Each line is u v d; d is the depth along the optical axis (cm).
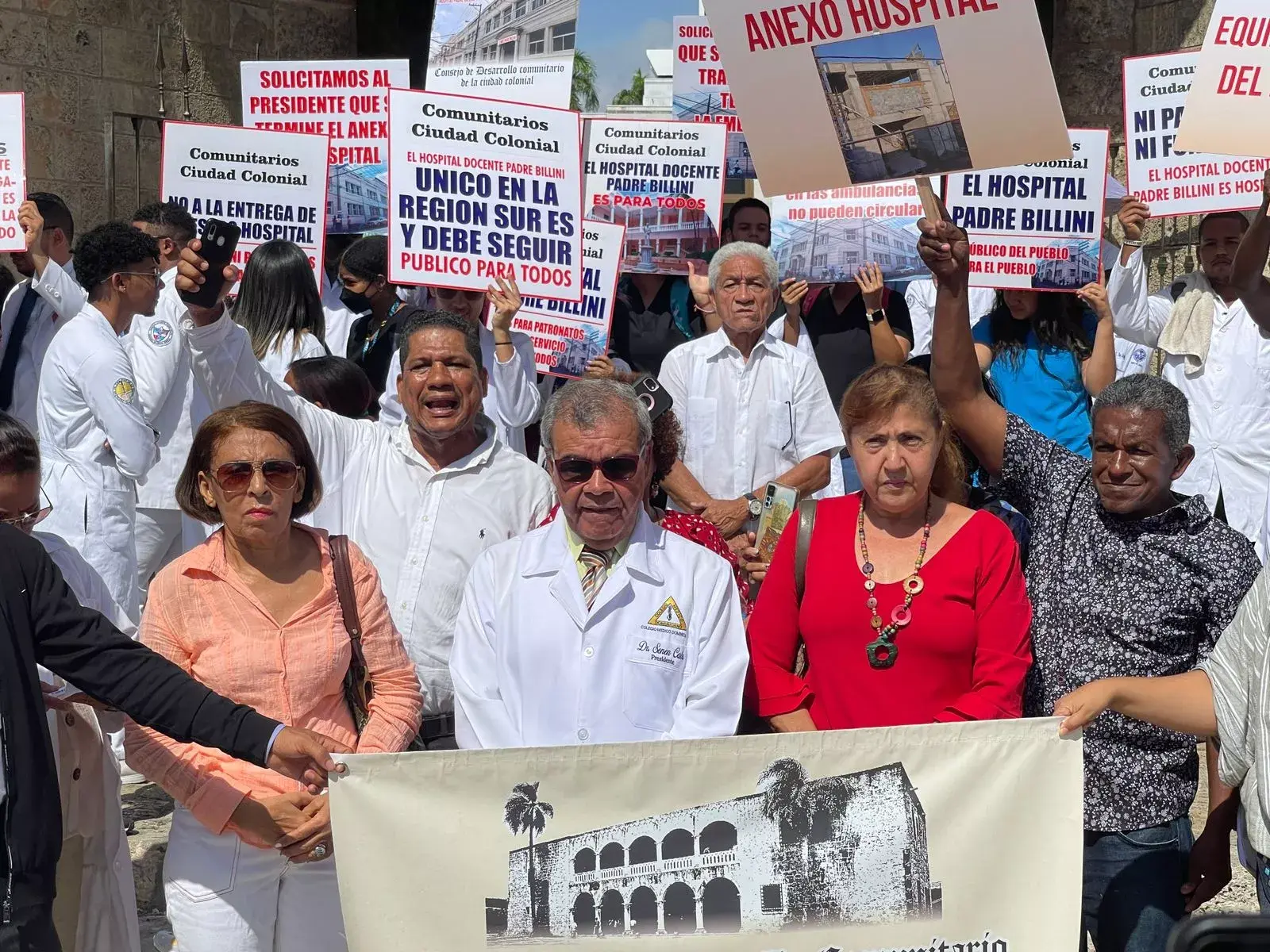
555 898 326
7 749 318
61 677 338
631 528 368
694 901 329
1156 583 366
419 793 325
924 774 333
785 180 451
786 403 628
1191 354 835
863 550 368
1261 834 317
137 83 1225
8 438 363
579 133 658
